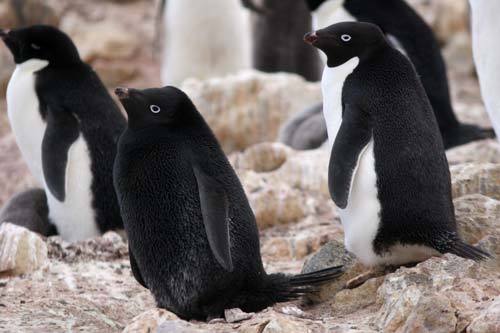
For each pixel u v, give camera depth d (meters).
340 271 10.95
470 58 28.08
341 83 10.85
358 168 10.40
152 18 29.25
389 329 9.34
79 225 14.37
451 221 10.52
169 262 9.99
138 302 11.48
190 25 24.06
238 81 21.58
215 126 21.48
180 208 9.93
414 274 10.11
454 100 25.81
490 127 19.08
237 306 10.15
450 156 17.25
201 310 10.09
